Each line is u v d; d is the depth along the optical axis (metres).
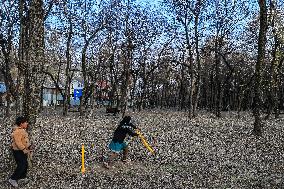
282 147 19.00
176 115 43.38
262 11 22.25
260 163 15.45
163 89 72.75
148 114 44.69
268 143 20.03
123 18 45.66
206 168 14.48
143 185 12.00
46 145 18.28
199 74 41.31
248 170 14.23
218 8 43.75
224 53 50.09
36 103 13.12
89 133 23.41
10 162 12.73
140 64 52.69
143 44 49.12
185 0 40.44
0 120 30.44
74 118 36.00
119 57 53.31
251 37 44.19
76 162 14.86
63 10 39.44
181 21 41.09
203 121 32.53
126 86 42.22
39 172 12.98
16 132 11.41
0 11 34.00
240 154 17.16
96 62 54.09
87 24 42.06
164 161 15.52
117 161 15.21
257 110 22.77
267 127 27.25
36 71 13.00
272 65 36.28
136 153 16.81
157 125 28.23
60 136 21.67
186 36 41.16
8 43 34.19
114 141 14.58
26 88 13.04
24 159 11.48
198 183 12.35
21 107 14.12
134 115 42.03
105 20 42.50
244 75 61.28
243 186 12.05
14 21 33.72
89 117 37.28
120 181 12.43
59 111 50.72
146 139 20.78
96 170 13.75
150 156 16.33
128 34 46.03
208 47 46.38
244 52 56.31
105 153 16.53
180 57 58.34
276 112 39.91
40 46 13.02
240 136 22.23
